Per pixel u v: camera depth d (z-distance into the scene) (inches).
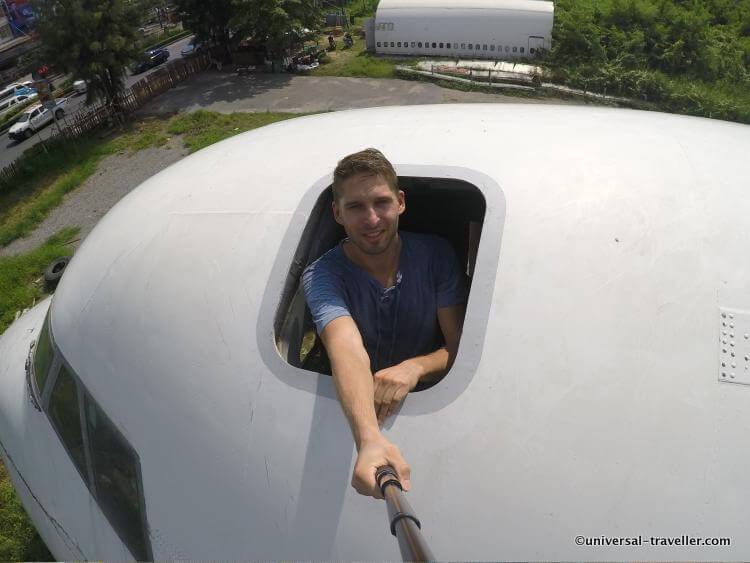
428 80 607.2
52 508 84.8
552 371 53.2
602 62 624.1
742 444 51.2
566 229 59.2
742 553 49.4
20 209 421.4
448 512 51.9
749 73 669.3
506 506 51.3
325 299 53.9
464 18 645.9
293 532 56.0
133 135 501.4
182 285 67.0
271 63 622.2
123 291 72.0
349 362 48.4
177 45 1091.9
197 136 490.9
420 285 58.6
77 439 76.4
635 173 65.4
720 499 50.2
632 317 54.5
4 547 145.6
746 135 79.7
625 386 52.5
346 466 54.6
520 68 619.2
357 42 738.8
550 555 50.4
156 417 64.2
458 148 70.8
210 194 75.4
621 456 51.1
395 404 51.8
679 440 51.2
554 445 51.6
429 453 52.6
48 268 293.6
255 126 507.2
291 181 71.7
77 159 468.4
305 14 633.0
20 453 91.0
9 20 1187.3
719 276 56.5
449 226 82.3
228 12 610.9
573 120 80.4
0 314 275.9
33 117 740.7
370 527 53.7
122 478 68.8
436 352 55.6
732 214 61.2
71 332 76.5
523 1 641.0
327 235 69.9
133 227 78.5
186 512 62.2
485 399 53.1
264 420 57.9
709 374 52.7
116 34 501.0
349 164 51.6
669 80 616.4
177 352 64.0
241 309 62.6
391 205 52.4
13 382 98.3
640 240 58.5
